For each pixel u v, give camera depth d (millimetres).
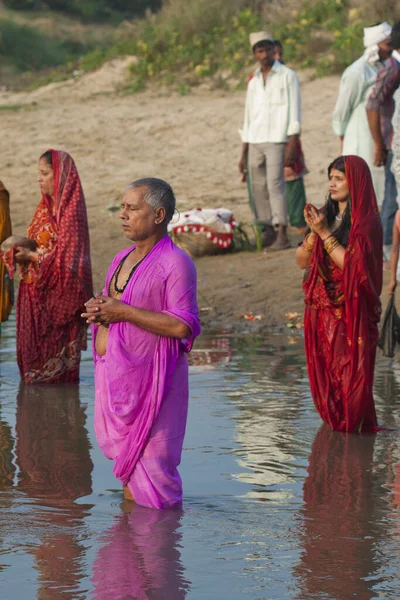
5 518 7172
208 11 38781
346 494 7824
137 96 35469
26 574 6102
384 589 5922
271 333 15078
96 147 29938
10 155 30016
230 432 9672
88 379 12523
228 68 35906
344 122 17344
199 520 7141
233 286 17453
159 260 7445
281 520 7172
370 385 9734
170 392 7445
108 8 61375
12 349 14438
